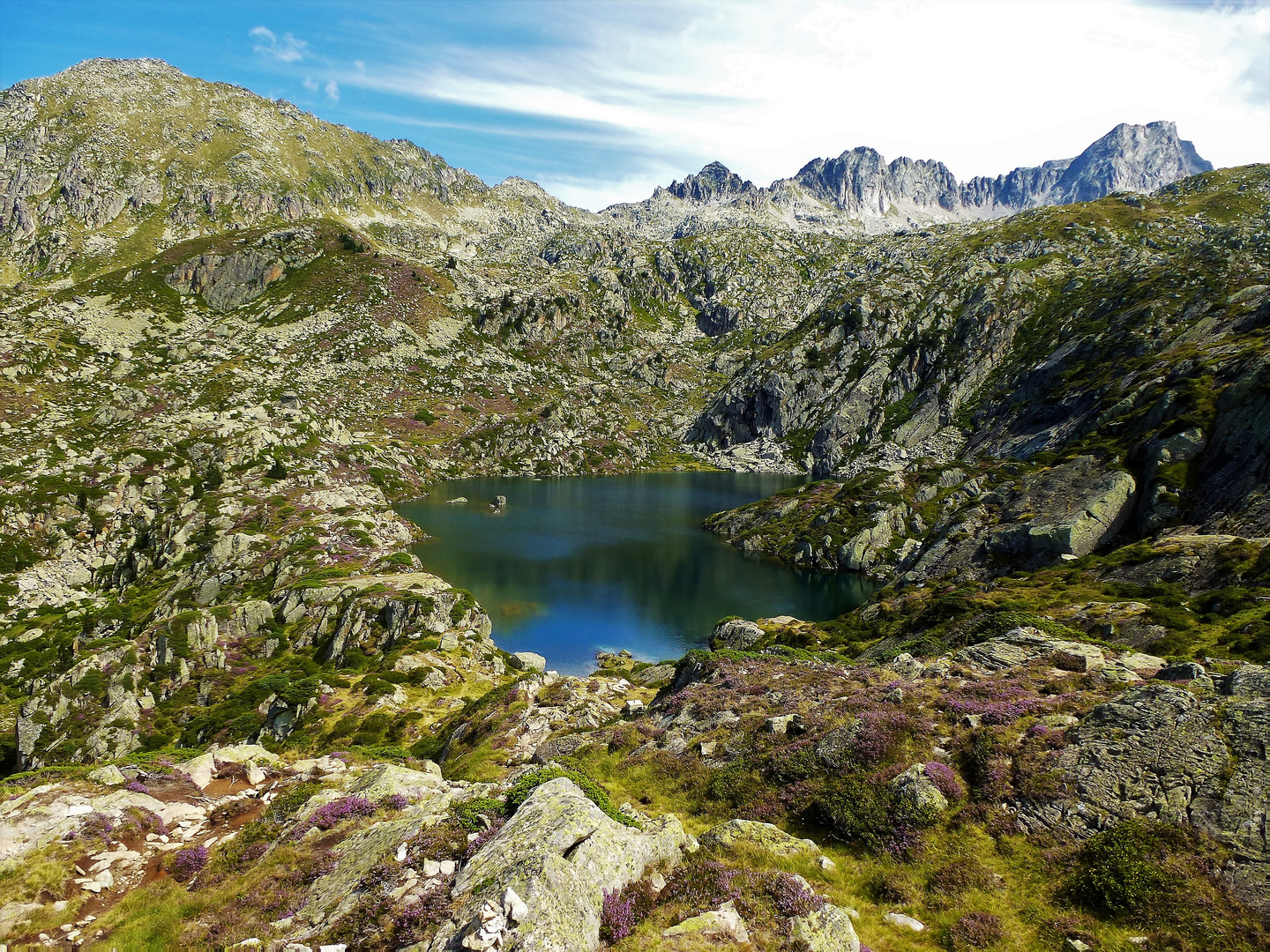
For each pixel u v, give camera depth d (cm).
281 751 3700
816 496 15300
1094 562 6938
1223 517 7100
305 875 1543
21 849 1633
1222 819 1602
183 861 1673
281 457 14700
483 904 1201
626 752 3241
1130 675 2536
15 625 8900
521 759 3728
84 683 6284
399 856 1480
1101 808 1778
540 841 1385
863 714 2545
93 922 1411
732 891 1470
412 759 3359
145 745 5619
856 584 11831
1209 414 8588
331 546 10650
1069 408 15450
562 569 12350
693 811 2470
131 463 13050
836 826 2053
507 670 7425
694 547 14475
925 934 1560
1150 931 1428
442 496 18975
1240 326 12756
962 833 1883
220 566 9906
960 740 2242
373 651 7481
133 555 10662
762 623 7906
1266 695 1936
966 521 10431
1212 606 4612
